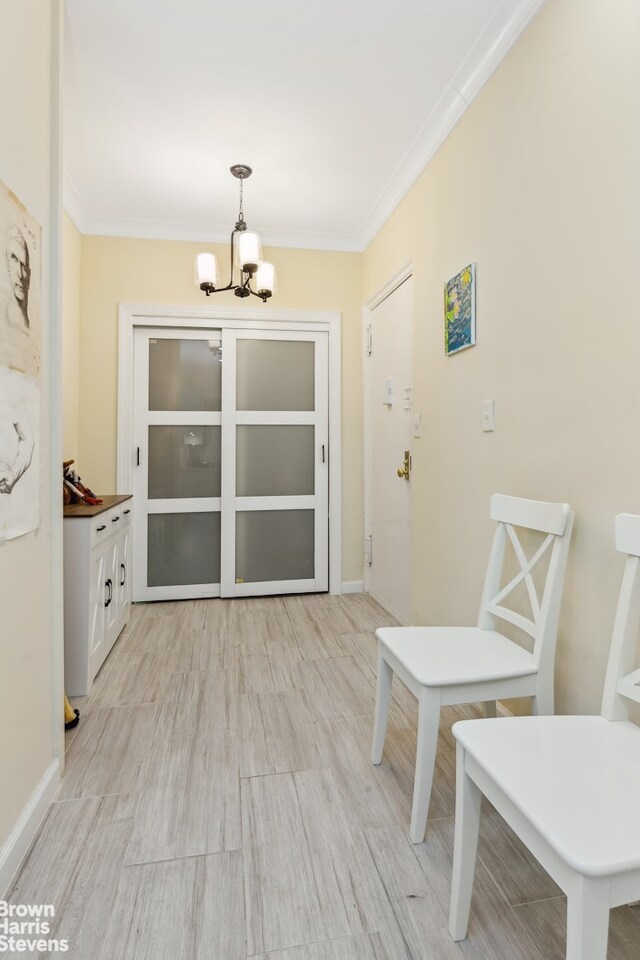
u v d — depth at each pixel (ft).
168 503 10.97
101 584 7.48
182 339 10.99
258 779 5.02
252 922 3.50
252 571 11.35
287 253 11.27
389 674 5.21
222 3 5.36
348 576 11.62
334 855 4.09
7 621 3.82
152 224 10.55
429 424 7.92
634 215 3.95
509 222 5.66
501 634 5.77
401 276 9.11
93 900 3.65
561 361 4.83
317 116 7.23
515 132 5.52
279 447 11.40
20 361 3.97
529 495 5.37
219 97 6.84
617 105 4.09
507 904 3.67
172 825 4.39
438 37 5.81
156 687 6.98
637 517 3.65
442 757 5.51
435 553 7.77
